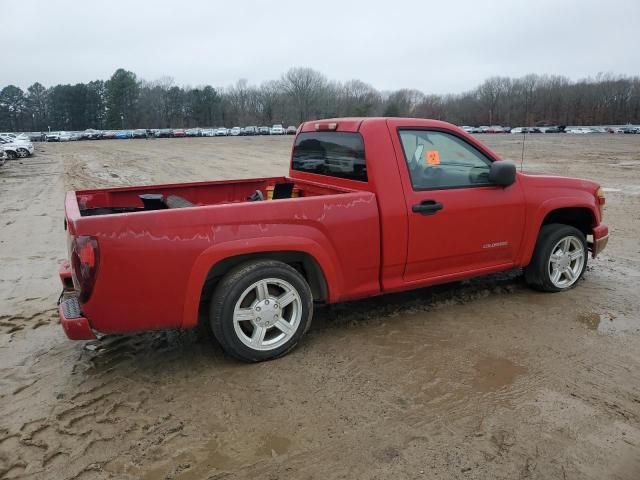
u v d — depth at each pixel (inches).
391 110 3420.3
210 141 2368.4
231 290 138.3
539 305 186.5
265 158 1111.6
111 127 4446.4
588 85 3570.4
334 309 185.9
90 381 140.1
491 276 219.5
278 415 121.3
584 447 107.6
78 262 125.7
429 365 143.4
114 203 195.6
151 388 135.3
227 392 132.0
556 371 138.9
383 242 156.9
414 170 163.3
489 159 177.9
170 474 102.7
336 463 104.4
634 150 1214.3
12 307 201.6
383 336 162.7
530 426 114.7
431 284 172.7
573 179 199.0
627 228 323.6
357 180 163.8
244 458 106.7
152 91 4785.9
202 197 211.8
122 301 128.8
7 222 389.4
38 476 103.0
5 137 1704.0
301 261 156.2
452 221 167.5
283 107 4503.0
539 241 193.0
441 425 115.8
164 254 129.9
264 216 140.2
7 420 122.3
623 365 142.0
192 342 162.2
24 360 154.2
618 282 213.0
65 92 4633.4
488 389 130.4
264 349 145.6
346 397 128.1
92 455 108.9
